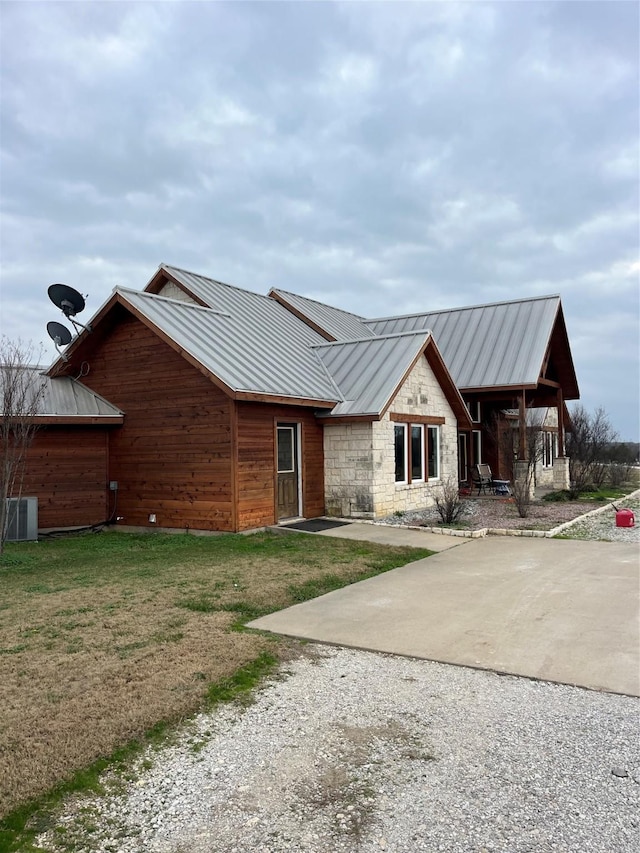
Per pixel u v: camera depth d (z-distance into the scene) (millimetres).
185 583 8555
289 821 3436
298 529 12891
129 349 13852
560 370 24094
